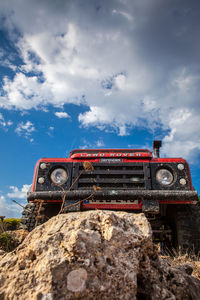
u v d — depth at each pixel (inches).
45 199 173.2
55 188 178.7
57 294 55.1
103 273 60.2
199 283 77.2
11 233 151.8
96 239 65.2
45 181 181.2
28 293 56.7
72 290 55.9
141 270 69.2
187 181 177.9
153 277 69.2
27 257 66.9
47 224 79.8
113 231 67.9
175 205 185.9
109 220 71.1
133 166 183.0
